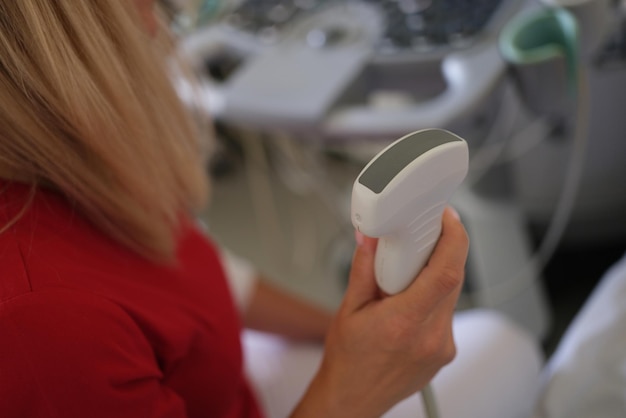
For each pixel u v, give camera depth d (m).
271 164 1.91
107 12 0.53
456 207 1.41
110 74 0.53
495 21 0.98
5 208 0.51
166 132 0.65
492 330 0.87
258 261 1.73
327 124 0.93
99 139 0.54
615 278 0.77
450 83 0.93
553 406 0.72
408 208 0.41
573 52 0.82
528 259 1.36
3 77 0.48
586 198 1.29
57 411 0.47
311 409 0.55
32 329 0.46
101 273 0.54
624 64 1.07
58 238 0.52
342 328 0.52
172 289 0.61
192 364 0.61
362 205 0.40
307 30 1.08
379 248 0.47
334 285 1.62
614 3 0.99
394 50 0.99
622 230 1.39
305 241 1.75
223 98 1.00
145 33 0.61
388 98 1.04
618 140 1.18
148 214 0.60
